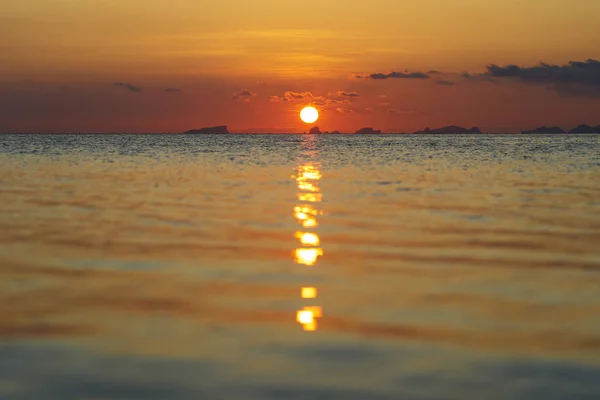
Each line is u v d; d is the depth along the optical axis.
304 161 72.00
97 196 33.72
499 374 9.49
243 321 12.05
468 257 18.06
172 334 11.23
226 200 32.28
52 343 10.73
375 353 10.34
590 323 11.95
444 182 43.72
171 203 30.86
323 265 17.03
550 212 27.78
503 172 53.75
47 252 18.58
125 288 14.50
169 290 14.31
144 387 8.97
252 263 17.27
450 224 24.20
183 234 21.81
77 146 123.44
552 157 82.12
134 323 11.88
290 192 36.44
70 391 8.84
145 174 50.22
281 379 9.27
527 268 16.64
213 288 14.52
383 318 12.27
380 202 31.66
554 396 8.75
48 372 9.49
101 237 21.16
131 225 23.75
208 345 10.69
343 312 12.64
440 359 10.09
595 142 181.00
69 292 14.09
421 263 17.28
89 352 10.33
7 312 12.53
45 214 26.67
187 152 97.31
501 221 25.00
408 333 11.35
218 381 9.21
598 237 21.31
